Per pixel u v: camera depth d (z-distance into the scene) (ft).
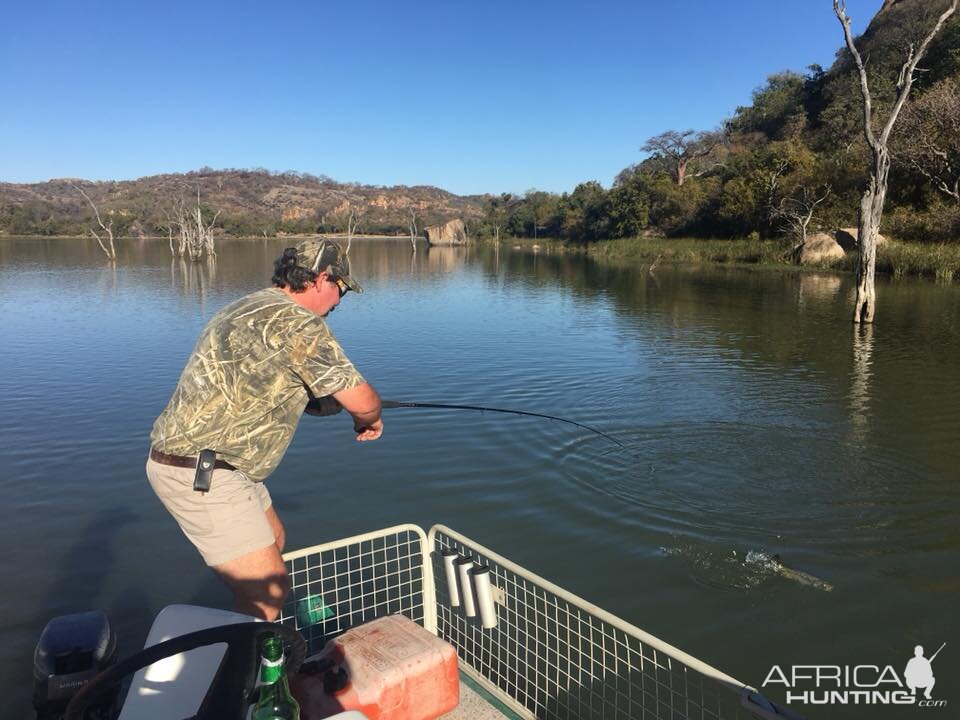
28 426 27.48
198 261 149.38
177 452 7.02
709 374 36.63
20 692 12.48
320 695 7.25
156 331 51.03
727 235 164.25
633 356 41.73
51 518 19.38
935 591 15.35
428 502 20.27
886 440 25.45
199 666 6.09
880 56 153.69
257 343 6.99
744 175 158.40
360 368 38.88
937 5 136.98
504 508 19.77
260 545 7.31
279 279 7.68
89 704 4.77
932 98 99.76
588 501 20.18
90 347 44.57
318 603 10.39
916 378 35.01
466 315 61.57
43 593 15.65
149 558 17.17
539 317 59.77
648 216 189.57
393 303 72.02
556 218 273.75
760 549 17.34
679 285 88.89
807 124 184.65
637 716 10.62
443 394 32.86
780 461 23.43
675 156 220.84
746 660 13.07
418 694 7.71
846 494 20.74
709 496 20.53
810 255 111.34
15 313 61.52
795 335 48.39
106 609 15.06
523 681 11.44
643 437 25.88
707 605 14.88
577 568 16.52
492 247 259.80
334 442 25.34
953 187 102.42
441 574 15.51
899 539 17.83
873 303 51.90
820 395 31.94
